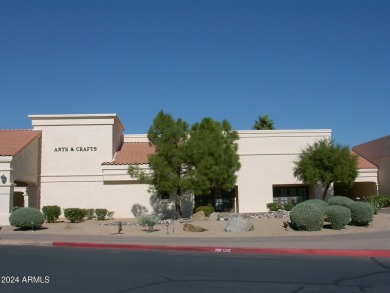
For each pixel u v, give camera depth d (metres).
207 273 11.36
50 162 36.53
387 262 13.20
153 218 23.12
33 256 14.81
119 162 36.38
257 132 39.16
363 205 22.56
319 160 37.31
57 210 31.61
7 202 28.80
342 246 16.00
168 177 30.17
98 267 12.38
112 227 25.33
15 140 33.44
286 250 15.46
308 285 9.76
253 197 38.41
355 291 9.14
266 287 9.56
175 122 30.91
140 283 10.09
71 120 37.03
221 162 31.20
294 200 40.78
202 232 21.86
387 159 41.44
